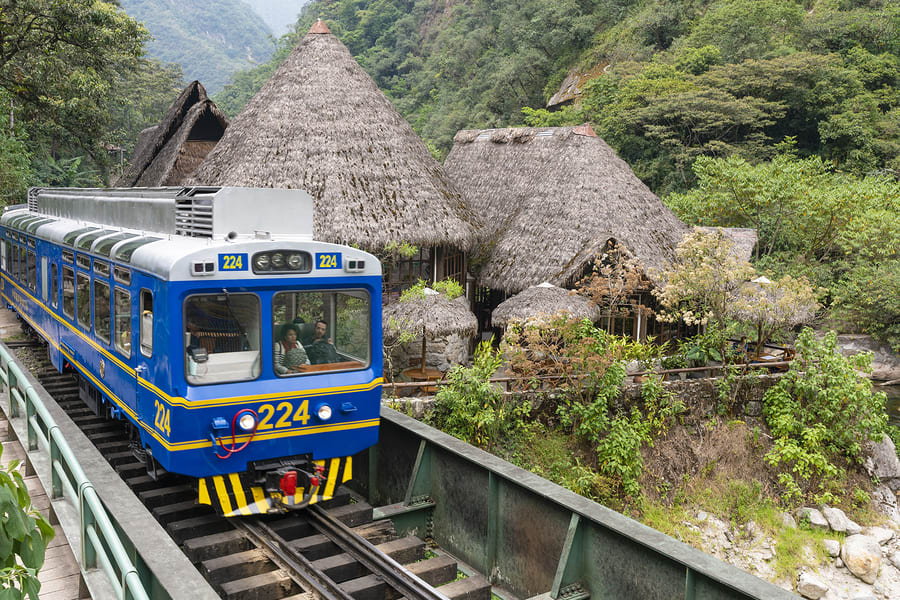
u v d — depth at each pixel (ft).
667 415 56.65
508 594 25.70
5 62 94.48
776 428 59.36
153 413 25.23
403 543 26.73
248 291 24.61
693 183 153.07
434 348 66.64
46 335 42.55
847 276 101.35
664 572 20.30
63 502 23.39
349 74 76.43
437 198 71.26
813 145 162.91
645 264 73.31
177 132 110.93
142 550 18.56
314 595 22.50
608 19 226.99
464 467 28.19
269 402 25.07
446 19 319.47
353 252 26.32
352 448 27.09
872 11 182.19
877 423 59.36
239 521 26.84
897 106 165.27
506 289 76.54
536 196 82.38
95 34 92.73
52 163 135.03
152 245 26.18
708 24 186.70
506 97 236.84
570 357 52.85
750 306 62.49
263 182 67.97
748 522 54.85
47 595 19.90
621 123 163.43
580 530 23.03
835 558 53.31
